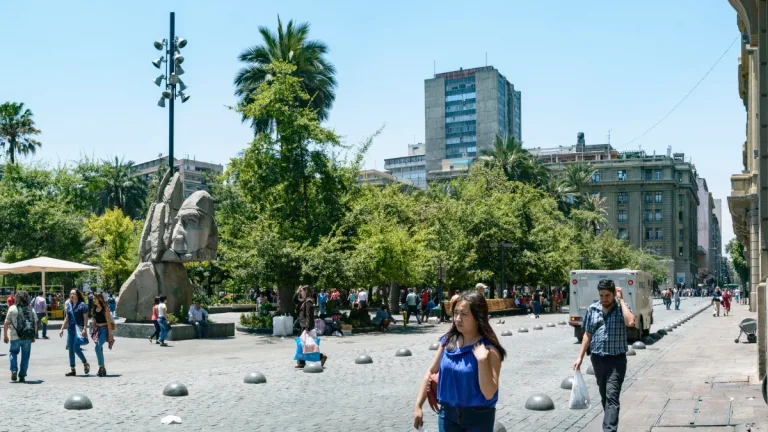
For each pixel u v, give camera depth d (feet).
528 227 175.01
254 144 104.17
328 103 149.07
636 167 419.54
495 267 163.53
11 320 45.52
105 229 198.59
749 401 35.32
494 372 14.84
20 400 37.35
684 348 69.62
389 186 144.87
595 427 29.84
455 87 543.39
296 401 37.32
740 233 106.11
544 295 196.34
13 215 140.36
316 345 51.44
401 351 62.28
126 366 56.75
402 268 110.93
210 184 170.60
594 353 25.91
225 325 88.58
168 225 88.63
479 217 159.33
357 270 95.20
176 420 31.14
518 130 589.32
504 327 112.57
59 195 154.20
